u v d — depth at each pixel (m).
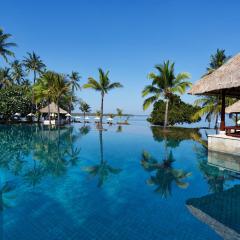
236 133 15.02
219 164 10.97
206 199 6.64
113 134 24.11
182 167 10.44
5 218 5.39
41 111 40.28
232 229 4.85
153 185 7.89
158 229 4.89
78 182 8.15
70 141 18.34
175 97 36.88
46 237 4.56
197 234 4.68
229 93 15.95
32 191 7.22
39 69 44.44
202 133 25.95
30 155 12.67
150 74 27.20
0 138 19.06
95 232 4.76
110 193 7.09
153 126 37.38
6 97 36.91
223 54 33.03
